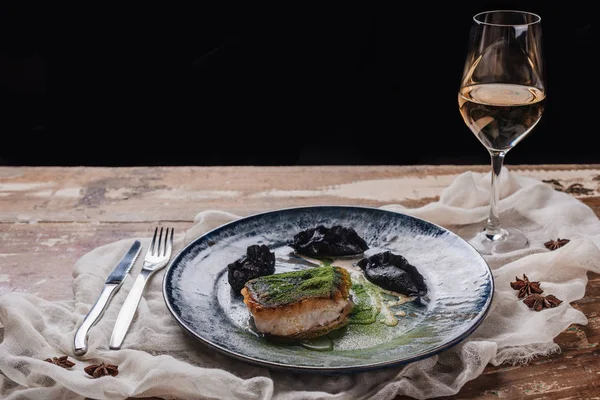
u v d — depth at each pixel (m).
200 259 1.17
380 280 1.13
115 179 1.45
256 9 2.60
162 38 2.64
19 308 1.08
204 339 1.01
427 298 1.11
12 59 2.61
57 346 1.05
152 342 1.05
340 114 2.78
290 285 1.07
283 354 1.02
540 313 1.08
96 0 2.56
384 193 1.40
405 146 2.82
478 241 1.25
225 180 1.45
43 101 2.68
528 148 2.78
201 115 2.76
